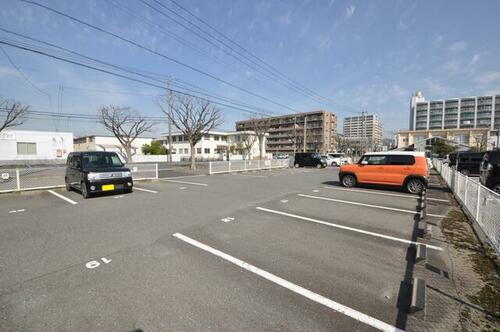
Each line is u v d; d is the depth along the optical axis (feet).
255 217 18.48
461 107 246.88
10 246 12.91
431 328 7.11
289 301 8.29
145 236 14.38
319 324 7.22
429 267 10.73
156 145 152.35
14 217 18.45
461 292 8.88
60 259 11.40
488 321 7.39
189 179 44.57
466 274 10.16
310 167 83.05
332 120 229.25
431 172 64.64
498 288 9.12
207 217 18.43
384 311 7.80
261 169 70.95
